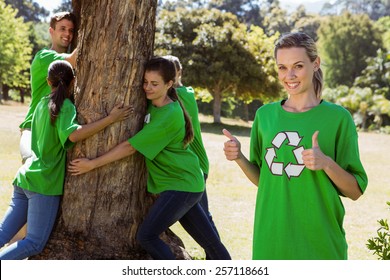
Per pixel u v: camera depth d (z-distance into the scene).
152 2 3.60
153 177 3.48
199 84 31.86
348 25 55.88
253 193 9.45
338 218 2.71
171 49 32.22
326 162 2.51
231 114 47.84
